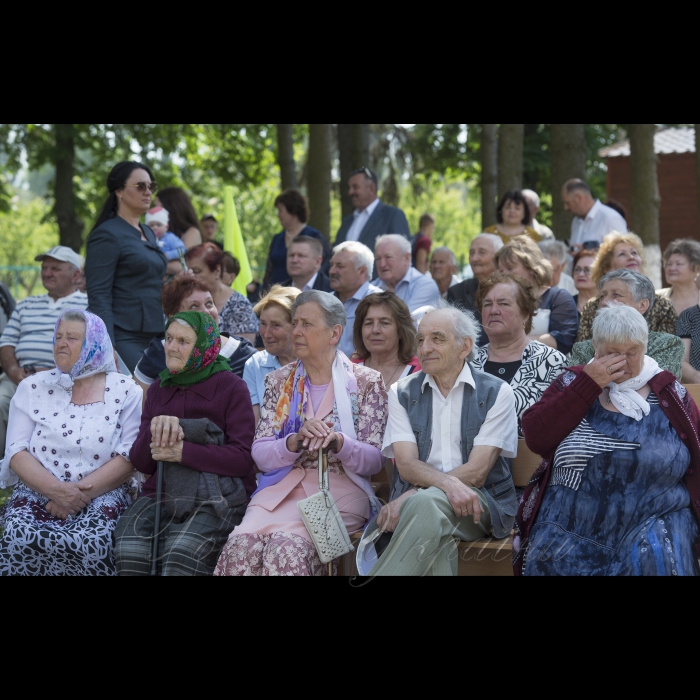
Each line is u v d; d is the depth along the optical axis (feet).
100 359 21.93
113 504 21.07
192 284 24.88
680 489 17.92
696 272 29.01
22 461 21.20
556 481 18.42
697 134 54.08
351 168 65.77
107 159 87.71
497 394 19.79
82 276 34.30
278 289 24.66
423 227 58.65
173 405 21.11
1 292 35.86
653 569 17.10
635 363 18.07
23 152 84.17
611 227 43.14
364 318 23.59
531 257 27.43
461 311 20.26
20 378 30.76
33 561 20.13
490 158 64.75
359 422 20.76
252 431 21.16
